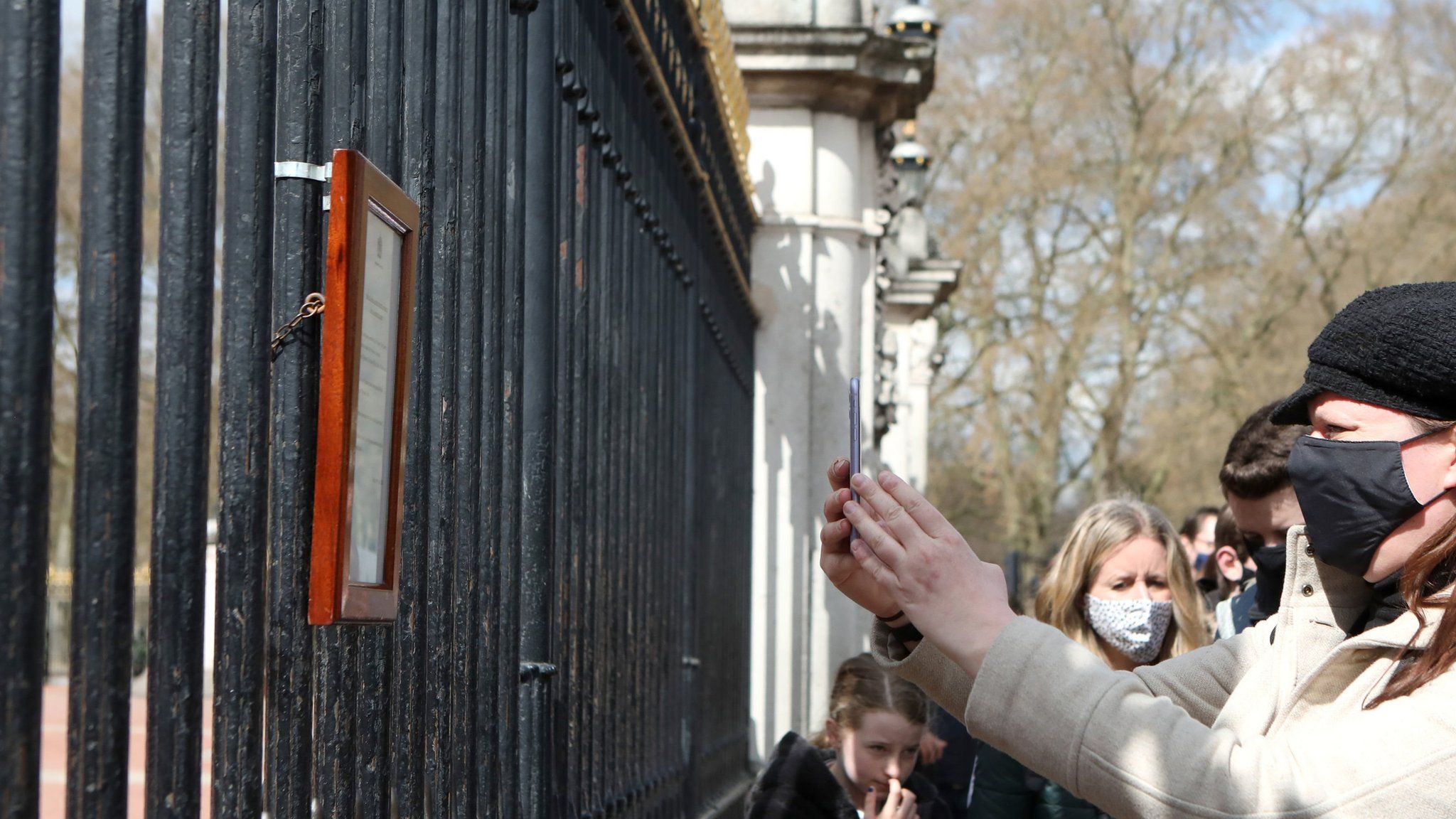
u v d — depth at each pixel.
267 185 1.77
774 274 7.80
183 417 1.58
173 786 1.56
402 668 2.19
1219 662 2.33
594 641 3.61
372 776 2.04
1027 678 1.79
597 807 3.68
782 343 7.81
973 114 29.36
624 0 3.89
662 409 4.82
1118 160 30.89
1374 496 1.85
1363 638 1.82
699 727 5.43
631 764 4.16
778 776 3.33
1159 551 3.74
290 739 1.80
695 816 5.33
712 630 6.06
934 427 32.53
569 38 3.31
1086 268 31.17
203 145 1.60
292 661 1.80
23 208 1.29
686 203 5.35
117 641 1.43
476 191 2.54
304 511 1.82
